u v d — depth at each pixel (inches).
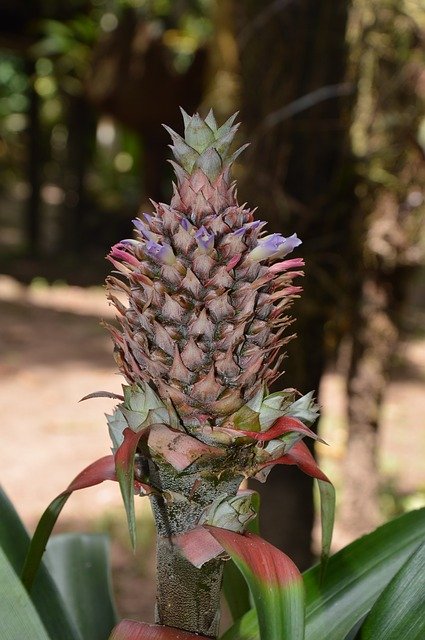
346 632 19.2
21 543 21.0
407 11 46.3
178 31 105.0
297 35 35.4
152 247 17.0
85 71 121.0
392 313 57.1
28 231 167.2
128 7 106.4
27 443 80.3
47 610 20.6
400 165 48.0
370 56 46.5
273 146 36.2
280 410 17.5
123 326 17.8
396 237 51.8
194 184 17.5
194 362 17.1
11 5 126.4
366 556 20.7
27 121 162.2
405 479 74.2
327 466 71.5
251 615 20.0
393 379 106.2
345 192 38.5
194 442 17.0
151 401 17.1
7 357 106.7
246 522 17.8
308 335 38.4
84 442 81.3
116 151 180.2
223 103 42.2
